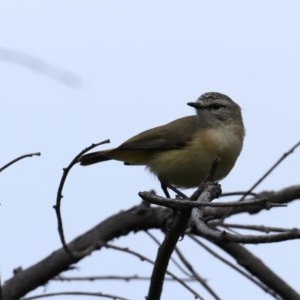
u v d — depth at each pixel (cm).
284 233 698
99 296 969
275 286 1205
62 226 992
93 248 1105
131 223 1254
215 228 1159
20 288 1148
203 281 1094
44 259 1178
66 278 1089
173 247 853
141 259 1105
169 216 1237
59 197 924
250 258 1216
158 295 884
